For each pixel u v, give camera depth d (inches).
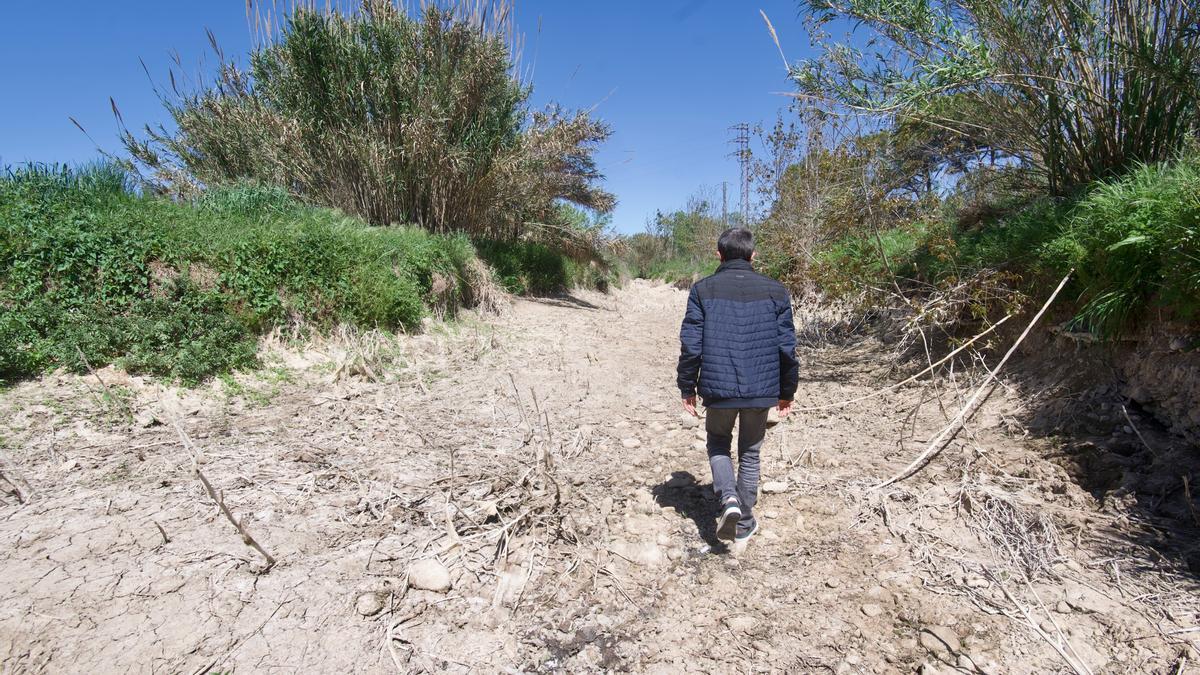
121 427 187.3
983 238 260.4
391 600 110.9
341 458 175.3
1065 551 125.8
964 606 111.4
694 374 132.0
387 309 317.1
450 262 395.9
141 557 118.8
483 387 264.2
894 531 136.6
